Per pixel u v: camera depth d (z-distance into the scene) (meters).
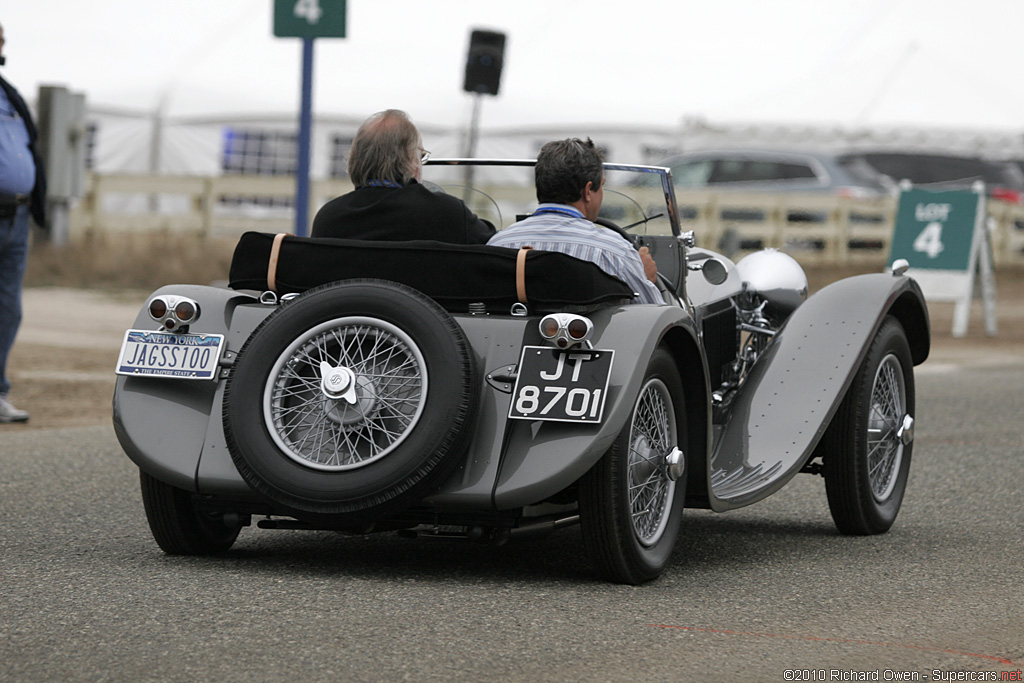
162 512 10.45
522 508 9.51
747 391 12.50
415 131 11.23
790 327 12.86
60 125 38.72
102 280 44.38
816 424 11.96
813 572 10.80
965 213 37.59
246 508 9.95
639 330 9.69
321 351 9.66
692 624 8.86
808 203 55.97
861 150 59.66
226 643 8.00
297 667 7.52
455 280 9.93
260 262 10.39
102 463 15.64
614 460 9.56
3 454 16.11
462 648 8.03
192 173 61.84
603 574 10.01
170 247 49.09
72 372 25.12
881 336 12.73
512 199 13.44
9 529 11.74
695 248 14.03
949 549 11.92
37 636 8.09
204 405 10.01
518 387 9.45
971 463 16.80
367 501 9.16
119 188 53.62
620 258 10.80
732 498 11.08
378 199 10.91
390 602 9.22
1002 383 26.06
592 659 7.89
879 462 12.95
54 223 48.06
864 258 56.38
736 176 57.84
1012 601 9.80
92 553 10.79
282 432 9.51
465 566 10.66
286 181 54.50
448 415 9.22
